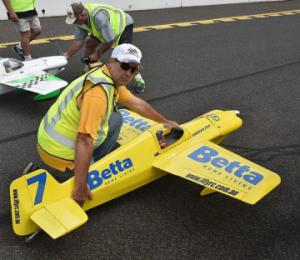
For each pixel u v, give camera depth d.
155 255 3.14
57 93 5.71
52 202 3.05
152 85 6.62
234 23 11.88
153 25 10.98
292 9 15.23
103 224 3.45
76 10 5.33
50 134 3.40
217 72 7.42
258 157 4.57
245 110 5.82
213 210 3.66
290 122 5.48
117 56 3.03
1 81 5.43
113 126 3.70
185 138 3.94
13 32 9.33
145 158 3.65
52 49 8.27
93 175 3.34
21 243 3.20
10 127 5.05
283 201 3.82
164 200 3.78
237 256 3.15
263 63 8.09
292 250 3.24
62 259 3.07
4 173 4.07
